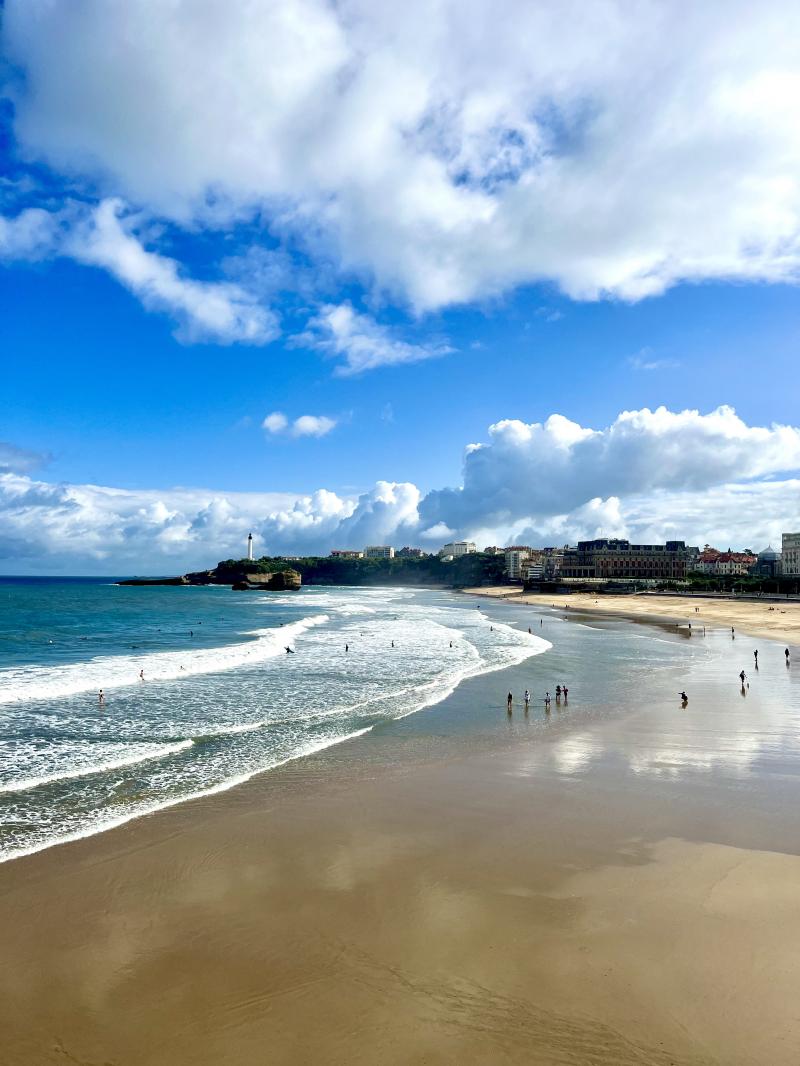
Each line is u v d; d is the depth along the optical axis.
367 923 9.98
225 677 35.44
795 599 117.62
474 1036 7.39
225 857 12.54
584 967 8.69
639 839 13.17
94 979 8.64
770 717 24.81
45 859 12.47
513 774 17.95
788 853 12.38
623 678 35.16
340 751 20.53
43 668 38.62
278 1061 7.09
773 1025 7.49
